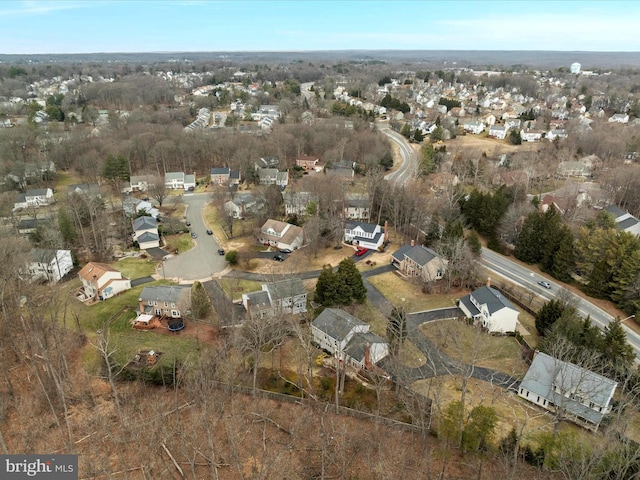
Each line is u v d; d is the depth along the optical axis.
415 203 88.75
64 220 83.75
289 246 83.75
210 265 79.19
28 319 56.25
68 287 70.88
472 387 48.97
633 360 51.09
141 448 37.69
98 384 47.53
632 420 42.94
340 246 85.12
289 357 53.28
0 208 93.00
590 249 71.56
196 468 36.41
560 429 42.75
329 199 95.38
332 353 53.59
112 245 86.31
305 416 41.94
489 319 58.19
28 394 45.81
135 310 63.44
